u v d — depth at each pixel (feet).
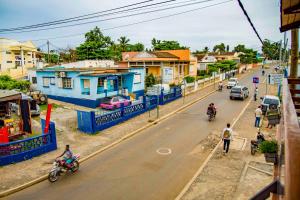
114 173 39.52
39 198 32.60
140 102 80.94
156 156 46.01
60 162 37.76
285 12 15.65
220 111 81.92
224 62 218.18
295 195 2.96
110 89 99.30
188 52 157.69
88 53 176.55
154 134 59.11
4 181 36.04
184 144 52.03
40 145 46.34
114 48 231.71
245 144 50.75
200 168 40.14
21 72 150.71
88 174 39.27
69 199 32.35
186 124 67.21
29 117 55.47
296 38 34.14
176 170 40.27
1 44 160.97
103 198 32.45
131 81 105.70
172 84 131.44
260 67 312.91
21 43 171.12
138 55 143.13
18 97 54.19
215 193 32.58
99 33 189.37
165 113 79.10
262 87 142.82
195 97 108.99
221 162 42.29
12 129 54.08
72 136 56.80
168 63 140.26
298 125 4.36
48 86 102.42
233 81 142.31
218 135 57.41
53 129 47.98
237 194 31.99
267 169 39.29
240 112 79.92
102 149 49.06
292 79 20.13
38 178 37.01
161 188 34.78
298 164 3.04
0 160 40.78
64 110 83.46
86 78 88.07
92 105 88.33
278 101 75.05
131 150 49.21
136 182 36.60
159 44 234.79
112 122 64.95
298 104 17.90
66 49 211.82
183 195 32.40
